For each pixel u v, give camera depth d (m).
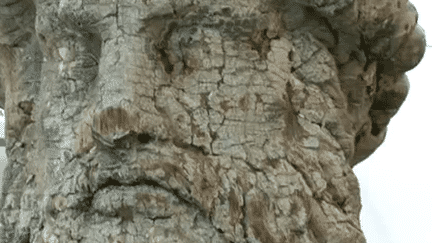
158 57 1.64
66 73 1.77
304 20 1.79
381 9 1.74
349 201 1.77
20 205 1.95
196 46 1.66
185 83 1.65
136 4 1.61
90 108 1.65
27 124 2.02
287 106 1.74
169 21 1.65
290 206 1.62
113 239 1.54
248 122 1.66
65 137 1.72
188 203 1.55
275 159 1.65
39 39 1.86
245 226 1.56
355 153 2.28
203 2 1.63
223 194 1.57
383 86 2.06
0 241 1.98
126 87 1.55
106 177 1.56
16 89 2.04
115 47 1.61
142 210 1.53
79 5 1.64
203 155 1.61
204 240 1.54
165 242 1.52
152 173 1.52
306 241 1.62
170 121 1.59
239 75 1.67
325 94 1.82
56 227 1.65
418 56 1.94
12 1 1.94
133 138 1.54
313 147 1.75
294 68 1.79
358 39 1.83
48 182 1.73
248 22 1.67
